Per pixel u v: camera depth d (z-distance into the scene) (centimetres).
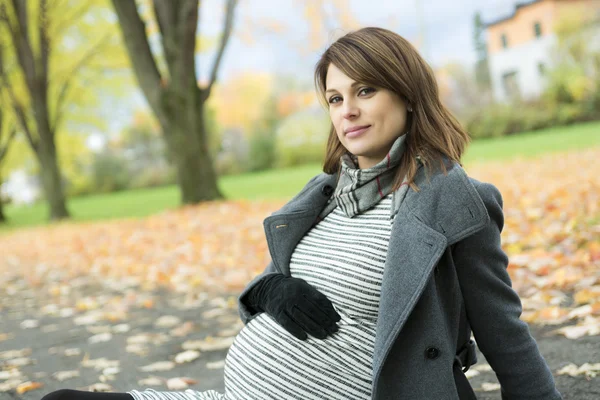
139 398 163
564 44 3036
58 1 1859
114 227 1241
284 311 168
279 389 168
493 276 161
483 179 1208
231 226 938
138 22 1316
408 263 153
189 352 372
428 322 154
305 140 3678
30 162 2925
